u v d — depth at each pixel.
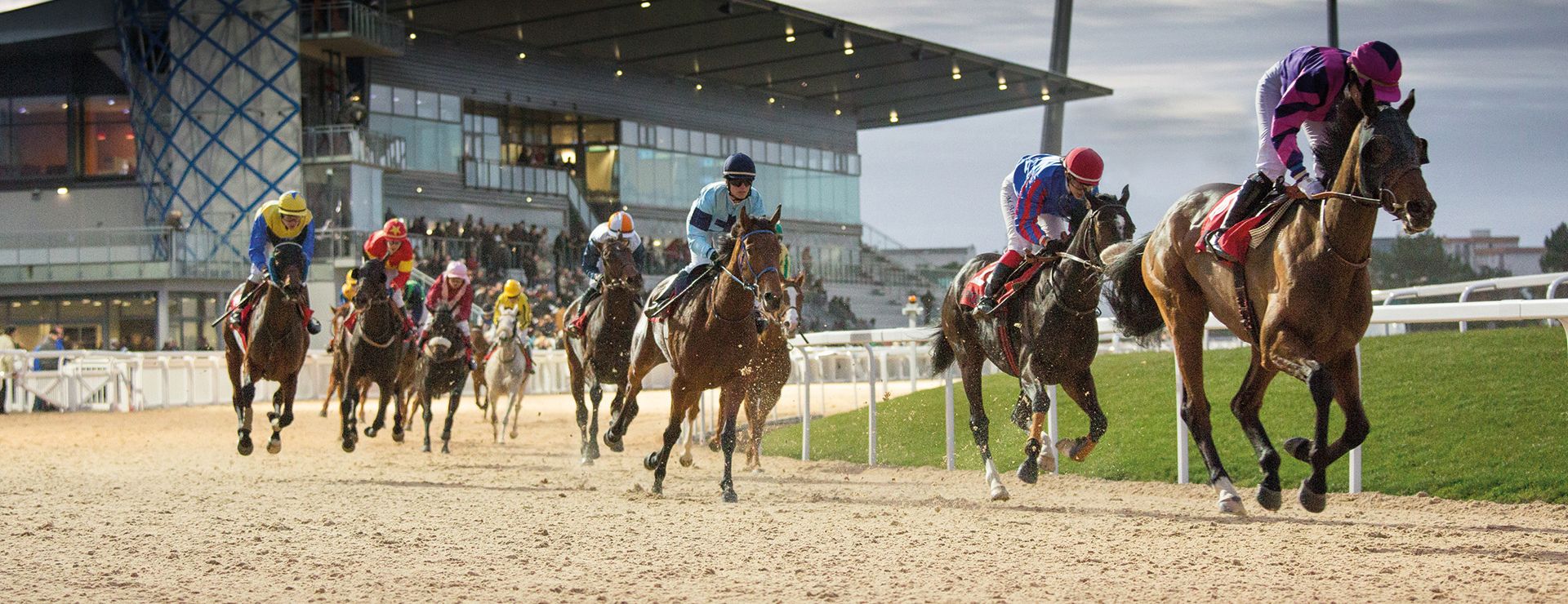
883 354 16.75
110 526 5.75
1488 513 5.57
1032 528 5.44
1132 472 7.28
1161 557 4.57
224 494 7.26
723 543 5.11
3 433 13.84
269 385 22.56
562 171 34.09
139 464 9.61
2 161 30.03
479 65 32.25
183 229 26.08
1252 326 5.24
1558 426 6.45
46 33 29.28
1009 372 6.48
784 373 8.27
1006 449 8.41
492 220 32.28
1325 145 5.05
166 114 27.88
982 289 6.36
